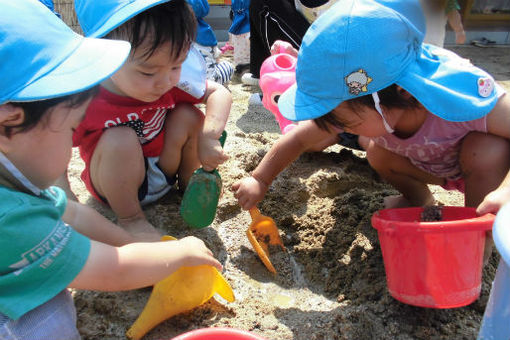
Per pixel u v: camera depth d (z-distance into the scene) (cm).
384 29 116
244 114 274
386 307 131
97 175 149
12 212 90
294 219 169
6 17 87
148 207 170
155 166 168
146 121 158
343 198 177
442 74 128
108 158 144
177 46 128
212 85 170
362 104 122
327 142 210
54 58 91
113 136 145
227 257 154
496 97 131
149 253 109
